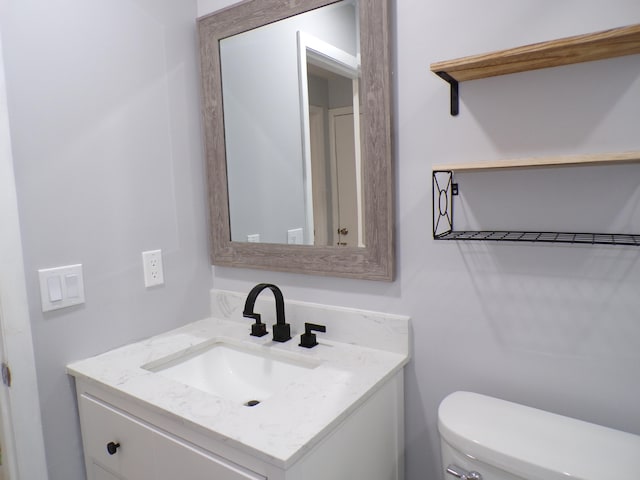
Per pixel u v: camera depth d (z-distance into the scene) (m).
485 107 1.07
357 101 1.22
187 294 1.56
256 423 0.88
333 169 1.29
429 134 1.15
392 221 1.21
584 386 1.01
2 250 1.08
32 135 1.13
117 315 1.34
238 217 1.54
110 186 1.31
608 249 0.95
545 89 0.99
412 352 1.24
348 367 1.15
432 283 1.19
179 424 0.95
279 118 1.39
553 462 0.83
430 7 1.11
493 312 1.11
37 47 1.13
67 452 1.24
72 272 1.22
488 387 1.13
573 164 0.89
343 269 1.31
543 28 0.98
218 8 1.51
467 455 0.92
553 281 1.02
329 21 1.25
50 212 1.17
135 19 1.36
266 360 1.33
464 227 1.12
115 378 1.13
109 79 1.29
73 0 1.20
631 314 0.94
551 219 1.01
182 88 1.52
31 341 1.14
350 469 1.01
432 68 0.96
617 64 0.91
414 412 1.26
